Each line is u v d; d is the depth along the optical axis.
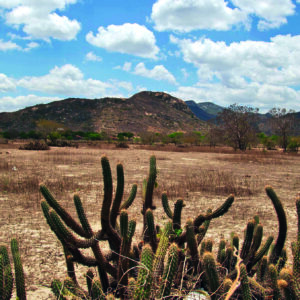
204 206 8.27
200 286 2.72
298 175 15.97
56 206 2.68
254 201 9.15
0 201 8.23
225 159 26.94
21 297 2.41
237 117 41.00
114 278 2.93
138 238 5.28
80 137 96.38
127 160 22.58
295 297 2.24
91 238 2.73
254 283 2.53
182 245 3.18
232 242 3.33
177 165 20.48
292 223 6.83
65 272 4.07
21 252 4.72
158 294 2.21
